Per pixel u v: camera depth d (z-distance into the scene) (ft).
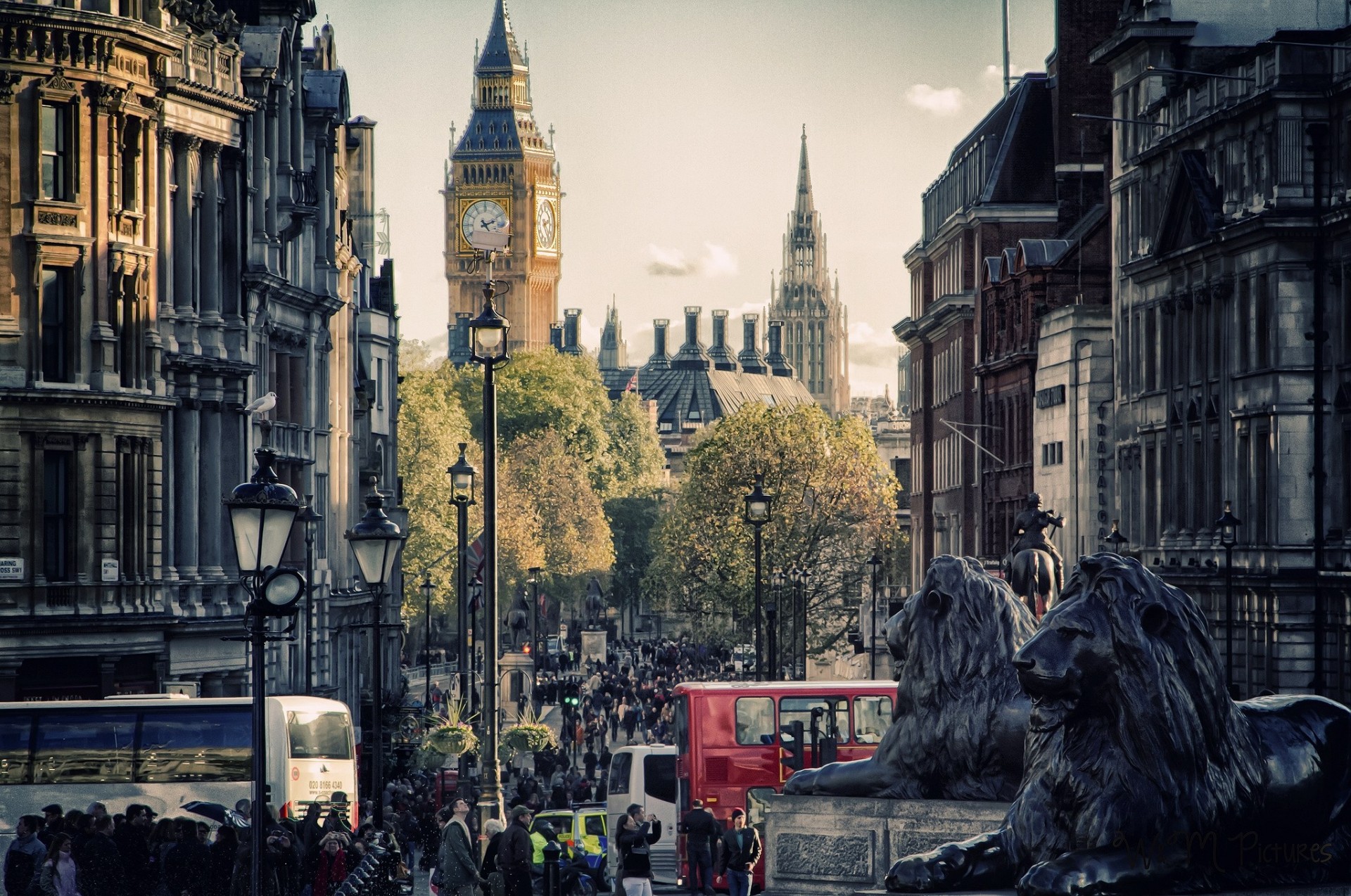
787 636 551.59
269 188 308.81
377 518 178.40
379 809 181.68
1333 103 299.38
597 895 185.37
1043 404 428.15
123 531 249.34
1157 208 361.92
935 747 83.41
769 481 561.43
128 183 253.65
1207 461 329.72
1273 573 297.74
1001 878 65.51
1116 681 60.70
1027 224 548.72
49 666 242.17
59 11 241.76
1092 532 395.75
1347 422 291.58
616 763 226.79
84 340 245.45
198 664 264.31
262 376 306.55
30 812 187.32
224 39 288.10
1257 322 309.01
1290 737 64.75
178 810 188.85
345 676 379.96
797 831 85.25
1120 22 383.04
